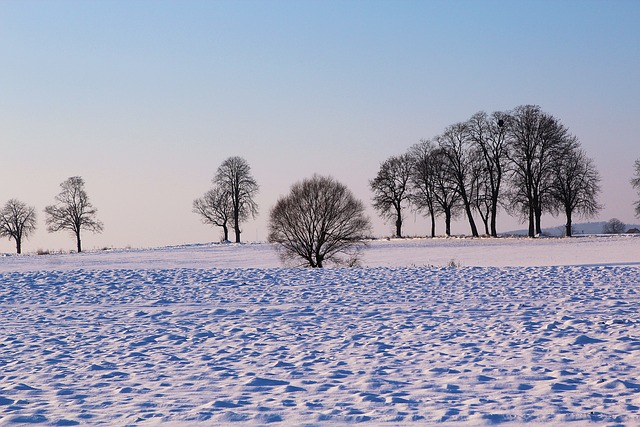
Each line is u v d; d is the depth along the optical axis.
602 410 9.21
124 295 24.12
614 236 68.75
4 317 19.70
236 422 8.88
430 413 9.19
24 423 8.98
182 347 14.91
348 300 22.12
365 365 12.67
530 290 23.36
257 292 24.48
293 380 11.52
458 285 25.20
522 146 69.56
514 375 11.58
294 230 47.75
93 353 14.30
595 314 18.19
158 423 8.88
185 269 33.19
